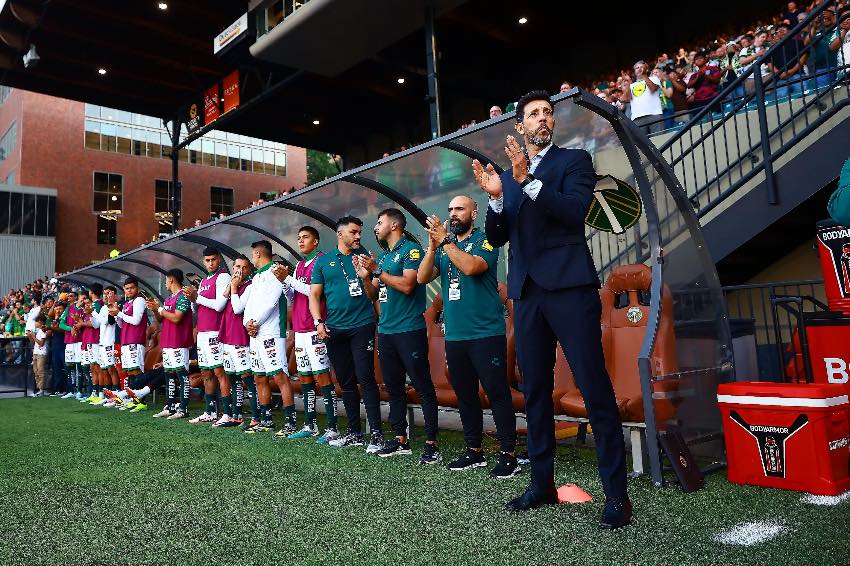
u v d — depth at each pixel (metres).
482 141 3.75
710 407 3.11
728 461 2.79
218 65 15.67
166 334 5.98
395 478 3.01
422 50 13.60
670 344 2.93
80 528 2.29
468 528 2.14
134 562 1.91
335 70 11.98
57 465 3.55
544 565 1.75
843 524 2.06
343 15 9.80
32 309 10.29
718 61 7.45
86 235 28.81
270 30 11.23
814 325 3.13
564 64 13.76
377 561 1.84
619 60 12.77
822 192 4.64
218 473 3.22
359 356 3.88
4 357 10.12
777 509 2.28
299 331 4.44
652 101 7.23
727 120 5.88
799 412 2.54
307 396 4.50
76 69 15.65
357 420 4.14
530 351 2.34
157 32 13.86
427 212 5.67
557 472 3.04
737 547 1.85
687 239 3.22
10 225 25.47
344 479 3.00
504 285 4.00
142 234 30.55
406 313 3.54
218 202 33.25
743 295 6.20
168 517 2.41
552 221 2.26
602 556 1.81
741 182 4.90
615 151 4.91
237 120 17.12
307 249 4.58
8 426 5.47
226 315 5.16
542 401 2.37
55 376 9.58
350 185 4.81
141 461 3.62
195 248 7.41
